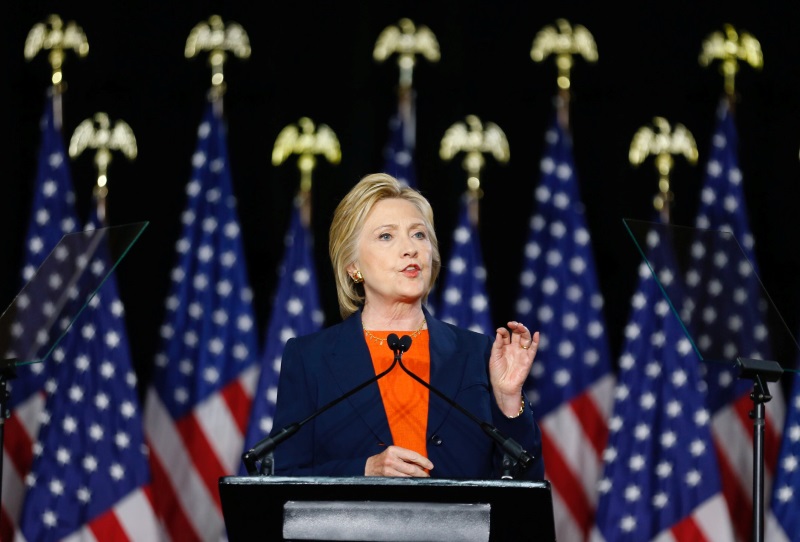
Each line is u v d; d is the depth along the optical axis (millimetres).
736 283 11742
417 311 11117
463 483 8047
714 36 20719
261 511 8359
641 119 20594
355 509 8219
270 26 20984
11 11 20812
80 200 20328
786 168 20422
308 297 19844
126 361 19641
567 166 20359
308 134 20359
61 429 19375
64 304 12188
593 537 19156
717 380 19672
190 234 20203
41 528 19016
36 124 20562
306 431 10531
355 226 11055
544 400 19688
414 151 20391
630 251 20141
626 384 19594
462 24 20812
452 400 10094
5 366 12008
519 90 20641
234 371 19766
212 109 20594
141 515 19109
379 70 20656
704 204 20297
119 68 20812
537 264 20062
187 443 19516
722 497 19125
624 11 20906
